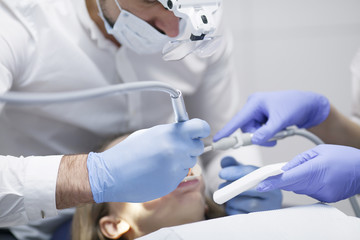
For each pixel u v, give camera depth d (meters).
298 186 0.90
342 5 2.40
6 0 1.10
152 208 1.16
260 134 1.06
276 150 2.00
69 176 0.87
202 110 1.48
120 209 1.21
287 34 2.38
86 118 1.29
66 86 1.23
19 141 1.29
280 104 1.16
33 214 0.88
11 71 1.08
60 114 1.25
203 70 1.38
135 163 0.86
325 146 0.97
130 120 1.37
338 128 1.24
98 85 1.26
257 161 1.44
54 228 1.40
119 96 1.31
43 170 0.87
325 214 0.85
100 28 1.19
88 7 1.16
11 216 0.87
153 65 1.31
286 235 0.79
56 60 1.18
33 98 0.55
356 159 0.93
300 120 1.18
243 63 2.34
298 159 0.93
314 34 2.38
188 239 0.80
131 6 0.99
